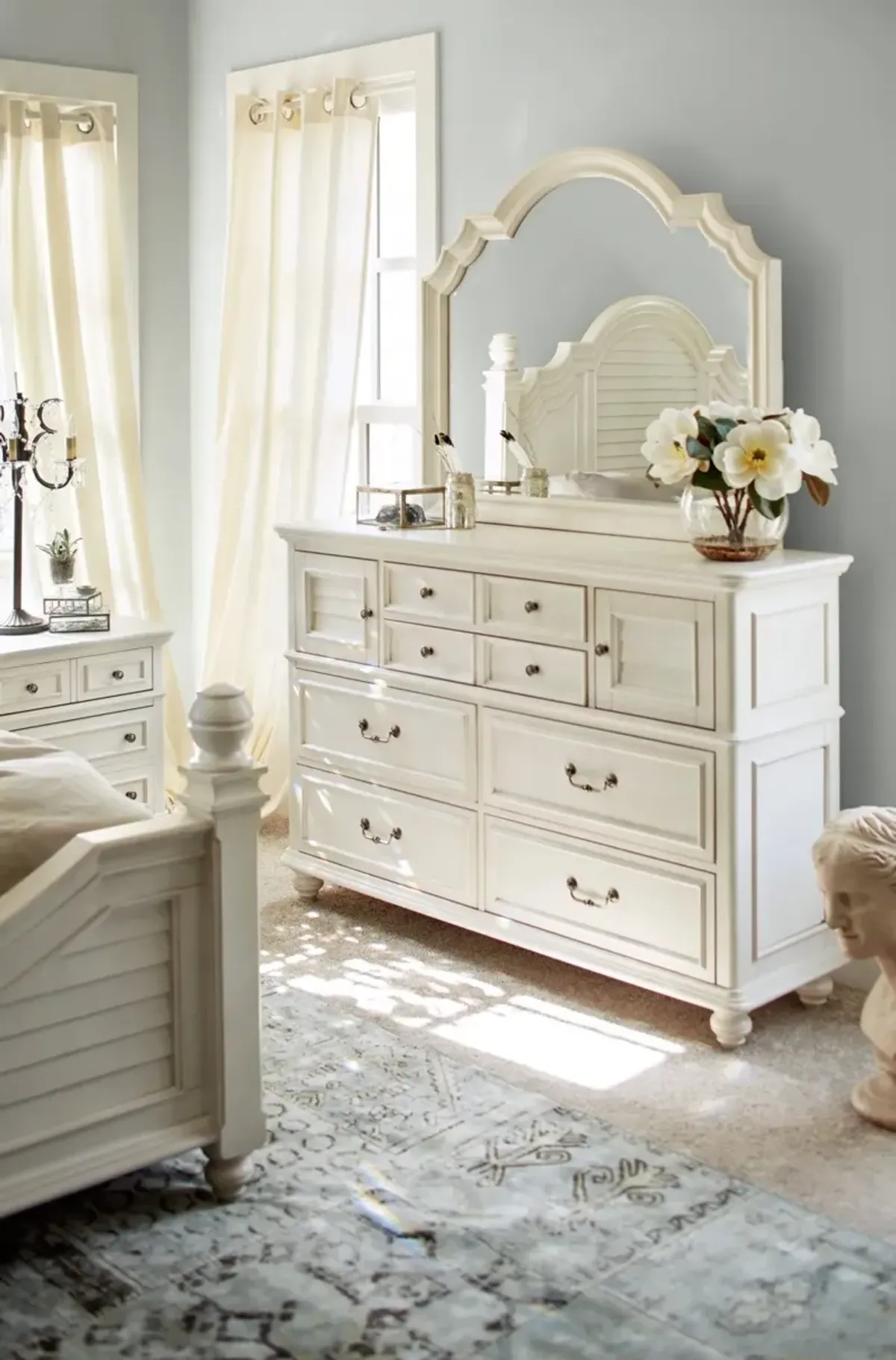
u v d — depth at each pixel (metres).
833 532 3.42
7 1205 2.33
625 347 3.61
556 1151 2.75
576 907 3.39
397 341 4.59
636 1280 2.35
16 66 4.48
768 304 3.33
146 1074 2.50
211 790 2.46
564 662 3.34
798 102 3.37
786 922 3.24
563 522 3.76
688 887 3.16
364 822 3.85
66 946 2.36
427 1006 3.40
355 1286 2.33
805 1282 2.34
